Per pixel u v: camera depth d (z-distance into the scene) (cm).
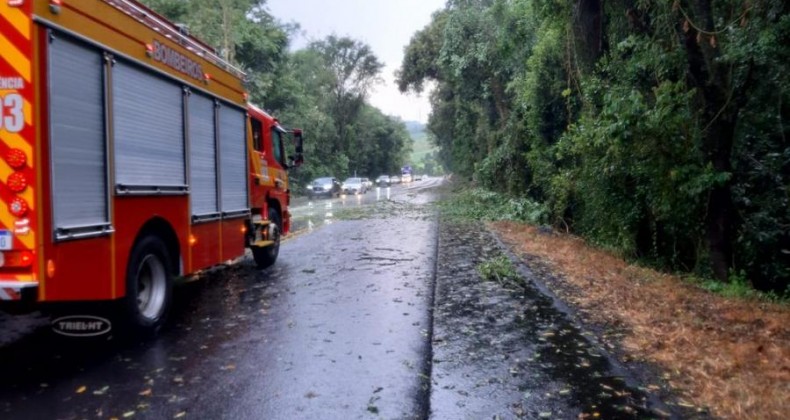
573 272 1062
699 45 1028
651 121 1002
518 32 2338
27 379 548
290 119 4525
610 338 653
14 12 504
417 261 1228
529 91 1994
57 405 485
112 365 587
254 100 3866
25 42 505
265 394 505
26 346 655
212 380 542
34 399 498
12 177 508
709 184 998
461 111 4072
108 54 610
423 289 938
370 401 487
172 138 759
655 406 467
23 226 511
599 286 937
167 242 766
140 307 680
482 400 488
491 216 2283
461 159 5397
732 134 1056
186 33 830
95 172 588
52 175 527
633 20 1210
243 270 1145
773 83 1077
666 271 1227
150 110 701
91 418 459
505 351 616
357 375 549
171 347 646
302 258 1296
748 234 1157
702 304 812
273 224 1184
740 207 1186
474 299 861
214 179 904
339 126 7512
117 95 628
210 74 888
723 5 1085
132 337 671
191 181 816
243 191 1038
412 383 528
